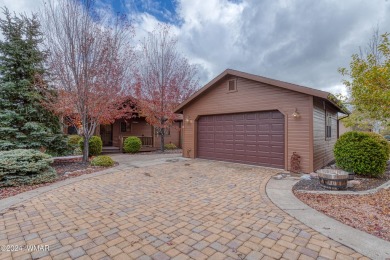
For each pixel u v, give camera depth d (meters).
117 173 6.84
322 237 2.75
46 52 8.05
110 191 4.91
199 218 3.41
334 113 10.55
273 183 5.55
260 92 7.83
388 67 4.74
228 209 3.78
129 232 2.96
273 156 7.64
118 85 9.03
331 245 2.56
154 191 4.90
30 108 8.23
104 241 2.72
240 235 2.85
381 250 2.44
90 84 8.11
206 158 9.98
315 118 7.07
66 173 6.72
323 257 2.34
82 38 7.75
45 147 8.81
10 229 3.06
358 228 2.98
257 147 8.10
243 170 7.27
